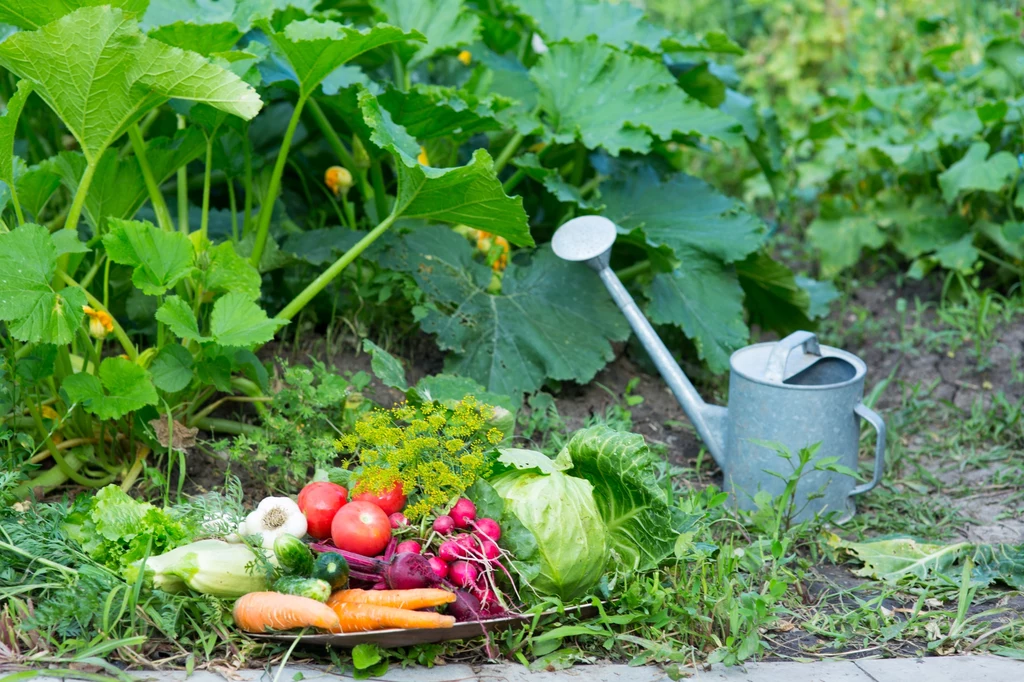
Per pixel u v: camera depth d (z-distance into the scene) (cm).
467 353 353
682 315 379
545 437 348
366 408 316
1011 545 291
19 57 261
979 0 629
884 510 322
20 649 224
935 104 511
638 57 391
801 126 618
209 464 311
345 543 240
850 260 484
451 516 244
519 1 434
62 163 304
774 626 255
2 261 256
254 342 272
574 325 372
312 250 361
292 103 423
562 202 417
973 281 459
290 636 226
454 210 311
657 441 363
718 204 404
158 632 234
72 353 319
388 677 223
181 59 267
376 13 414
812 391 296
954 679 228
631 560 264
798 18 667
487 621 229
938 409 393
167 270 278
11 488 267
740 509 308
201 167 415
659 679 226
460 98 366
